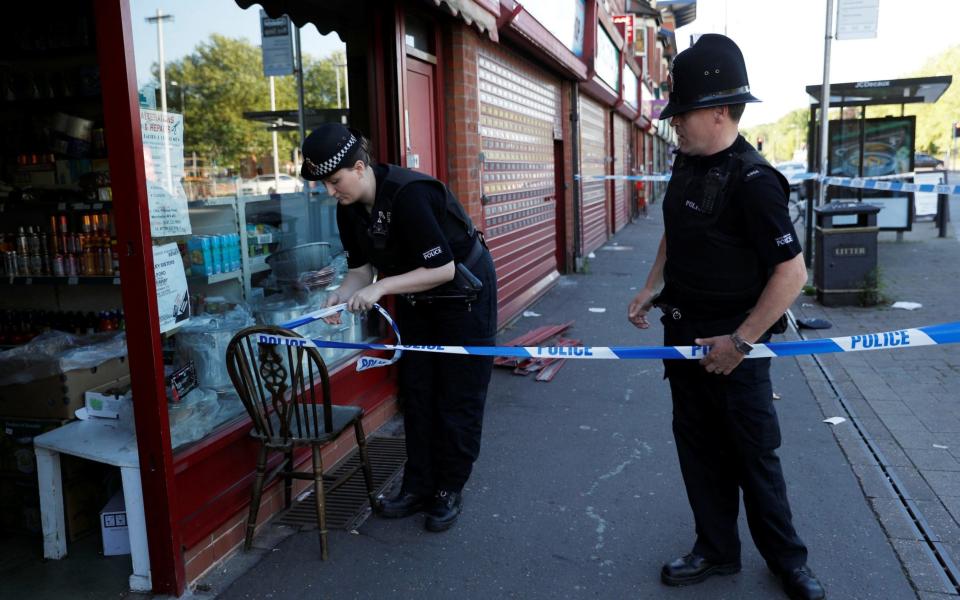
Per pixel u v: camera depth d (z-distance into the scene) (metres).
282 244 4.46
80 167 4.07
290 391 3.82
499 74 7.45
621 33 17.11
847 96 11.95
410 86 5.40
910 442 4.45
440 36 5.91
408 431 3.66
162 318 3.10
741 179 2.56
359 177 3.09
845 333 7.18
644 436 4.67
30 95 4.13
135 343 2.86
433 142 5.87
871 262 8.34
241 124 4.07
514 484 4.02
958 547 3.26
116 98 2.70
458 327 3.40
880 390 5.46
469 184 6.23
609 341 7.20
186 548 3.05
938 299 8.59
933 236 14.63
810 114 11.73
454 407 3.52
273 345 3.20
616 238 16.84
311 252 4.64
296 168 4.56
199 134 3.78
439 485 3.63
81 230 4.07
